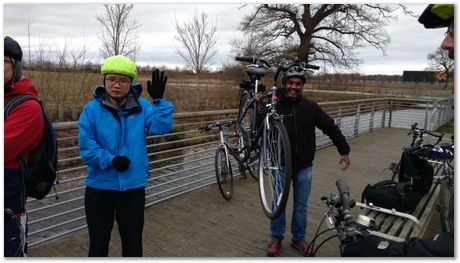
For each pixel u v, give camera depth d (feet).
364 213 12.18
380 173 20.85
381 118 43.19
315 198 15.88
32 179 6.42
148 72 37.04
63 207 14.69
